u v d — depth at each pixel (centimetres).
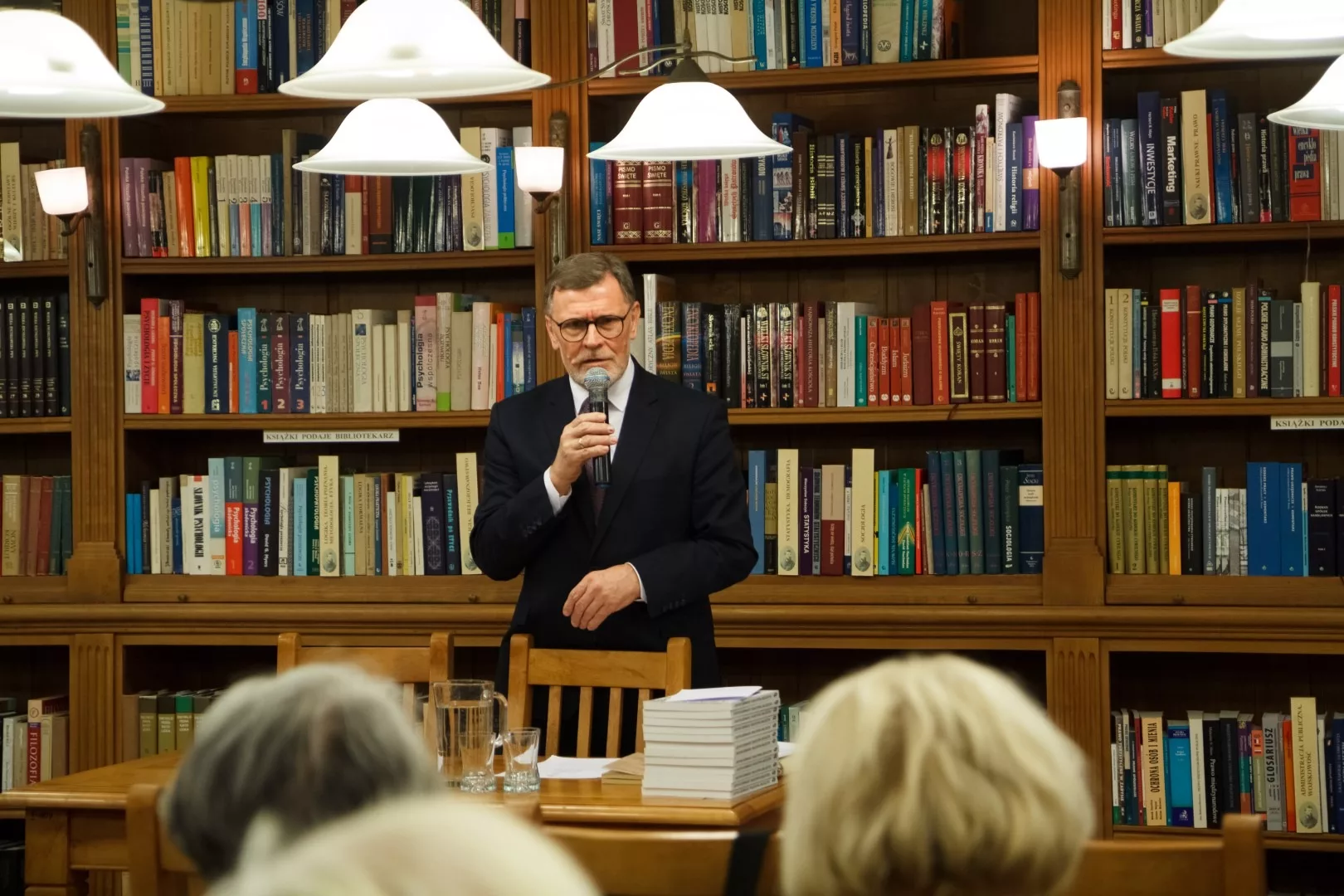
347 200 418
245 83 424
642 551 302
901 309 423
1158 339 381
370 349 420
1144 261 408
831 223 396
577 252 405
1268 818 373
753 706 228
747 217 400
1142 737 379
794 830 93
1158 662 410
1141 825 379
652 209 403
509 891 47
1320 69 396
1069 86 380
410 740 108
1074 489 381
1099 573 378
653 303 404
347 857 48
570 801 222
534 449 311
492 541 300
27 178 432
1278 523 375
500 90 240
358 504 418
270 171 422
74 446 427
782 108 427
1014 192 386
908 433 425
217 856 104
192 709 423
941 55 393
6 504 435
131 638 421
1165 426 412
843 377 397
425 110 290
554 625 300
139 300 439
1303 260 400
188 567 426
